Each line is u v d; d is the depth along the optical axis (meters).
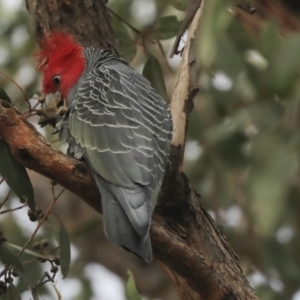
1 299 7.41
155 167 7.04
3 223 12.01
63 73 8.80
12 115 6.91
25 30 12.33
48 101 8.94
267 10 9.45
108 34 8.98
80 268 13.30
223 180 11.13
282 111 9.09
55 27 8.91
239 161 10.43
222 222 11.45
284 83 7.35
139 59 12.41
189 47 8.01
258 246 11.20
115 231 6.49
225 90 11.05
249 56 10.13
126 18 11.98
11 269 7.40
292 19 9.34
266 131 8.33
